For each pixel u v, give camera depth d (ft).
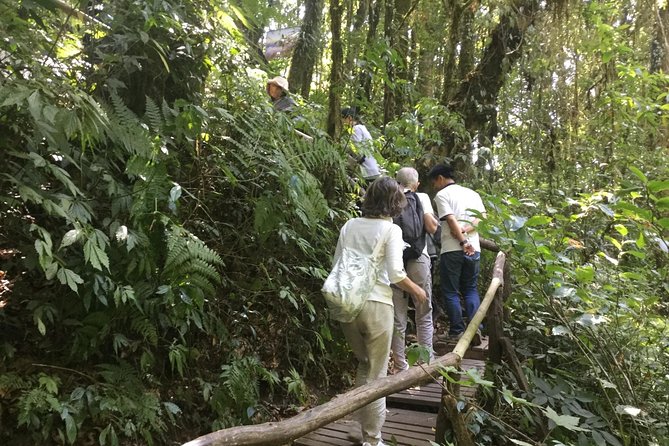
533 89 27.86
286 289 12.44
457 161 23.53
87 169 9.21
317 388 14.11
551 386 13.04
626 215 11.62
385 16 21.58
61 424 8.52
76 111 7.99
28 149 8.26
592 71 27.53
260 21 12.18
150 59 10.23
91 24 9.94
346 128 16.60
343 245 10.84
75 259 8.68
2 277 8.61
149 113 9.82
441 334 19.33
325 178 15.72
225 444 4.74
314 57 21.97
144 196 9.14
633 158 23.17
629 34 29.25
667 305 14.73
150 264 9.34
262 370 11.52
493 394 11.03
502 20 24.13
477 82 24.43
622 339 12.67
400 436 11.21
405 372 7.86
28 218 8.72
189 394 10.67
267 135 12.34
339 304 9.88
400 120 19.65
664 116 21.31
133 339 9.92
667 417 11.50
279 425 5.51
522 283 14.29
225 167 11.30
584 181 25.00
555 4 23.58
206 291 10.44
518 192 25.63
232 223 12.76
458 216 15.81
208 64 11.66
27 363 8.61
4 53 7.93
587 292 11.99
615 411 10.59
